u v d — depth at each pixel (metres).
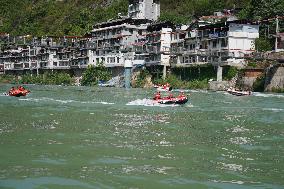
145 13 113.00
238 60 72.44
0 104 40.78
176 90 69.19
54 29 156.12
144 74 87.19
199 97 51.78
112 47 96.94
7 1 193.88
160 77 86.62
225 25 74.00
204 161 16.47
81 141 20.53
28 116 30.91
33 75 117.62
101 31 104.00
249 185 13.31
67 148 18.75
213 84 69.81
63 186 12.98
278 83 61.66
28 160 16.38
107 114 32.72
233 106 39.94
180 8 123.94
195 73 79.06
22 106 38.84
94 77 94.75
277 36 69.38
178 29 89.25
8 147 18.86
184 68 81.56
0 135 22.06
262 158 17.05
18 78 121.81
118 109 36.69
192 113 33.78
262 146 19.56
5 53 131.00
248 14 88.81
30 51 120.62
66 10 164.38
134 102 43.09
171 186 13.09
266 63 67.88
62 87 82.81
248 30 74.12
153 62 87.25
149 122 28.08
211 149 18.78
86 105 40.28
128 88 79.31
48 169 15.02
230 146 19.52
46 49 114.56
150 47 89.88
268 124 27.25
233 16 93.00
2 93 58.59
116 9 137.62
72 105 40.16
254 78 66.38
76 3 164.75
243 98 50.00
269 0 84.69
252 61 70.38
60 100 46.22
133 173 14.55
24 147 18.89
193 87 74.62
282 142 20.61
